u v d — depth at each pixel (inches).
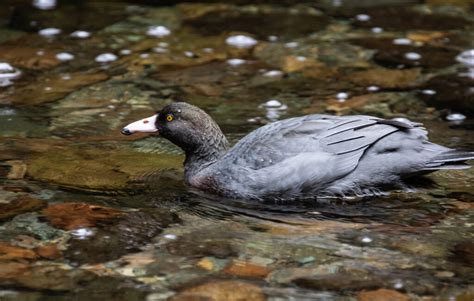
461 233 397.7
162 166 480.4
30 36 692.1
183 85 604.1
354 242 390.3
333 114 553.6
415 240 391.2
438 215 417.4
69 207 421.7
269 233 401.1
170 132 464.4
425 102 573.0
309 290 346.0
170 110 466.3
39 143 505.0
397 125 440.5
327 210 428.1
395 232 400.5
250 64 645.3
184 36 702.5
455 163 434.6
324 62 649.0
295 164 432.1
